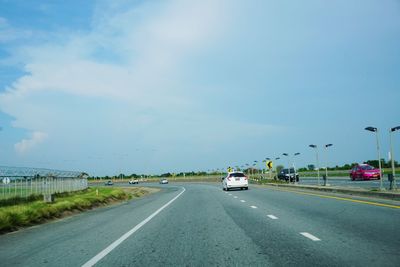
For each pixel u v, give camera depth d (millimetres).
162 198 38125
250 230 13289
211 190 50969
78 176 55688
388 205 19078
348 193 29234
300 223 14445
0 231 15891
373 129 27312
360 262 8070
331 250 9375
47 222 19875
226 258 9000
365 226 12820
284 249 9781
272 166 71500
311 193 32875
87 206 28641
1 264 9359
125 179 186875
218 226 14656
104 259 9445
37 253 10672
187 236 12531
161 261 8969
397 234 11141
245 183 46562
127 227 15523
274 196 31234
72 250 10867
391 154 26922
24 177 33500
